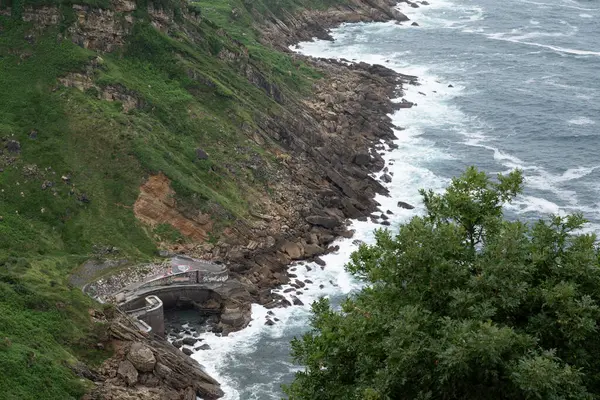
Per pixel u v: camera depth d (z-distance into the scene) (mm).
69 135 109938
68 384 72312
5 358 69375
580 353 34188
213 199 109000
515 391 32688
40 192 103188
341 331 38281
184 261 100875
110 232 102375
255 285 100312
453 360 31641
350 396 36844
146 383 78750
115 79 118375
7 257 90125
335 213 118125
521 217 119938
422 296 36906
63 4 121250
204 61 135625
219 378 83625
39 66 116625
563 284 34562
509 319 35688
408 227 39375
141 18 129500
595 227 116188
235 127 126062
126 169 108000
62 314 81125
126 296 91625
